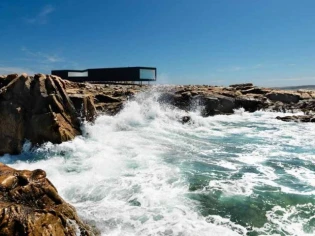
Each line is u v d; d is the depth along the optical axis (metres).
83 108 18.69
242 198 9.77
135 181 11.02
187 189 10.41
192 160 13.95
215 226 7.99
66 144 15.49
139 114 24.91
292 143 18.17
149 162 13.37
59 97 17.28
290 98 36.38
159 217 8.39
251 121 27.34
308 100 35.44
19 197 6.73
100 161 13.35
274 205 9.32
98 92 29.09
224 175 11.95
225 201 9.52
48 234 6.09
